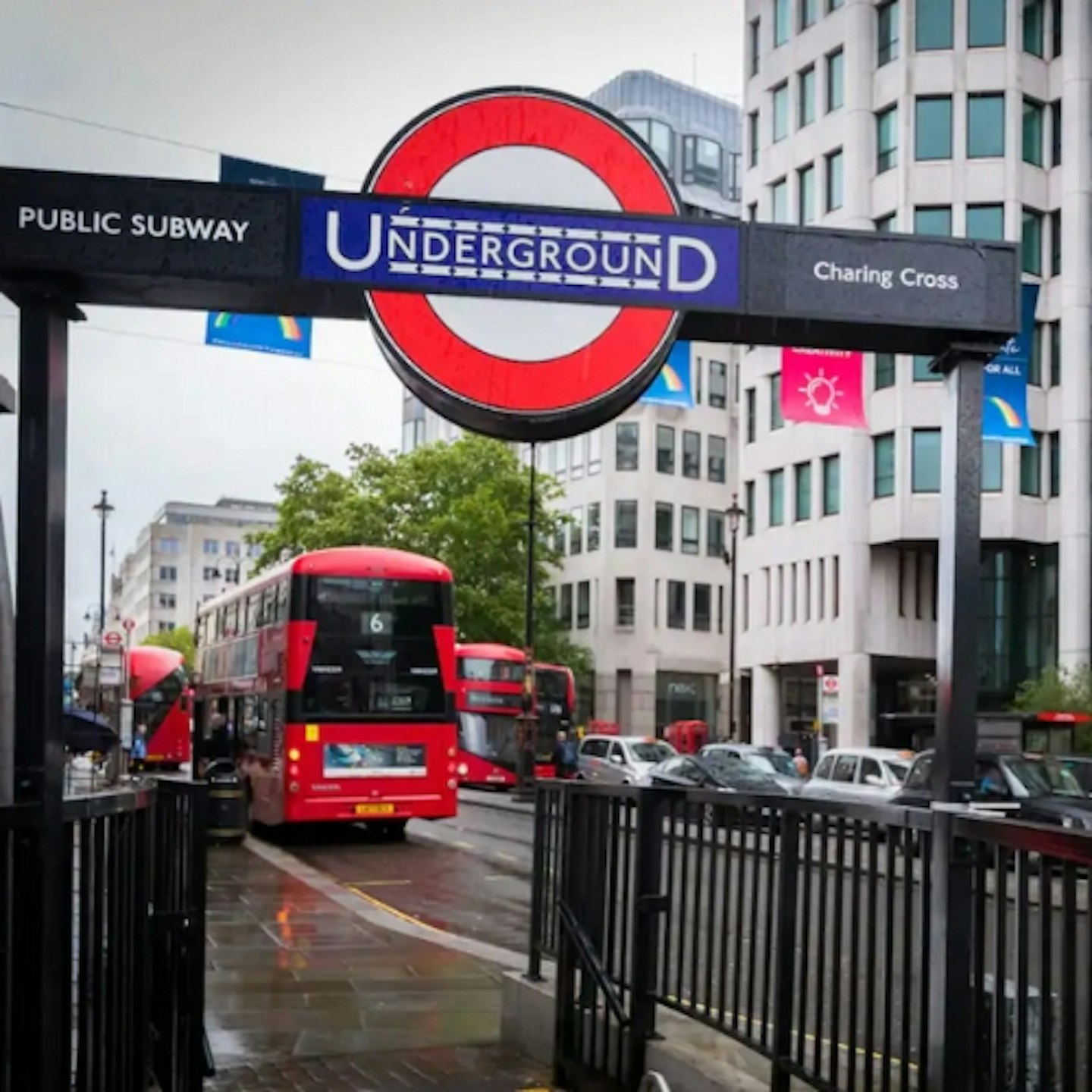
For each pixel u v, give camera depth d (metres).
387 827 23.38
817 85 46.44
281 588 21.78
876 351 4.97
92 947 4.19
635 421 63.50
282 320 15.85
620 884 6.23
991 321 4.77
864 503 44.31
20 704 3.99
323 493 53.97
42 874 3.77
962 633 4.64
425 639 21.36
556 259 4.61
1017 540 42.28
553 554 58.56
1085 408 41.66
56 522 4.21
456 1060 7.05
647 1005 5.91
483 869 18.84
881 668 46.69
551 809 7.25
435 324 4.57
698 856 5.65
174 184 4.43
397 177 4.62
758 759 30.70
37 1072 3.69
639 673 62.12
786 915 4.91
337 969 9.77
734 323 4.80
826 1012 4.91
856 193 44.34
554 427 4.67
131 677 48.16
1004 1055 3.60
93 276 4.39
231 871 17.06
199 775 27.95
